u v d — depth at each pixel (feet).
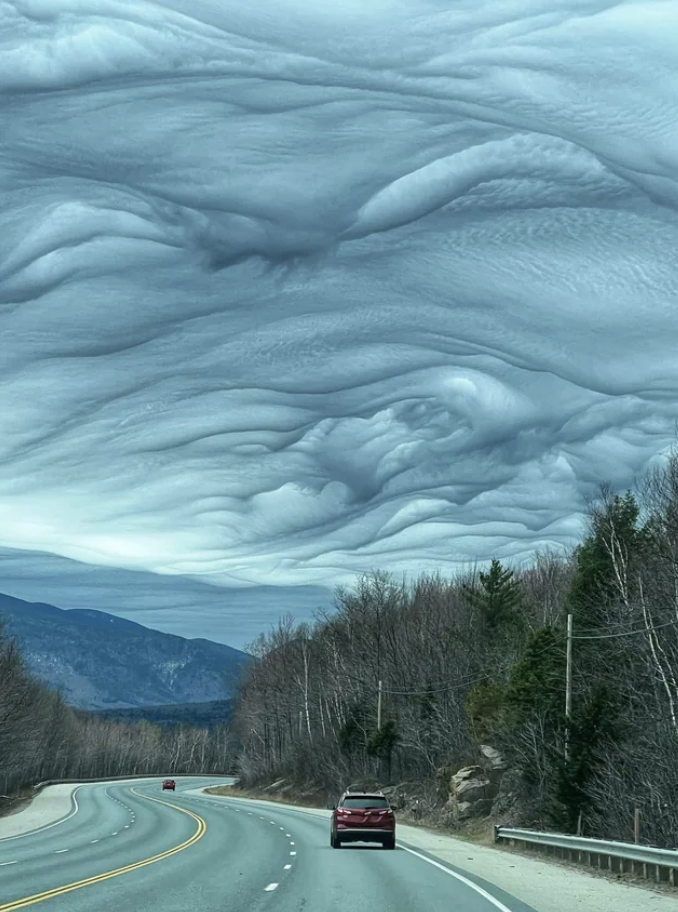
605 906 64.69
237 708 560.61
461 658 276.82
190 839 131.54
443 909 61.52
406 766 295.28
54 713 570.46
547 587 303.27
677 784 137.39
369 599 339.16
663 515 182.50
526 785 182.39
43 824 183.01
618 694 166.61
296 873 85.20
